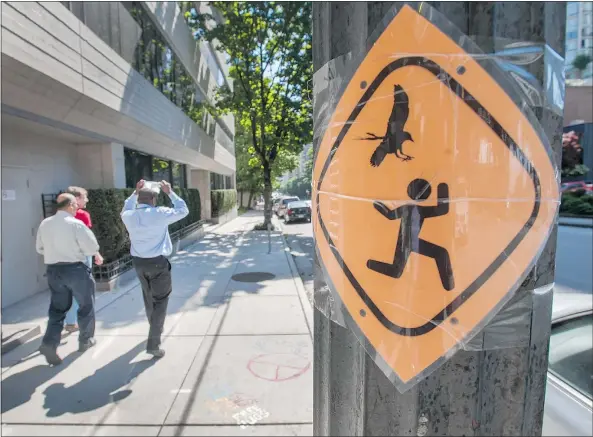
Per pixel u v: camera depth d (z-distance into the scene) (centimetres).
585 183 2148
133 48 838
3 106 479
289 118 1509
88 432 263
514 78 86
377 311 92
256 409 288
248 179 3528
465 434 91
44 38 498
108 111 690
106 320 484
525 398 91
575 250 1040
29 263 601
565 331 232
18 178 586
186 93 1327
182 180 1512
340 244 97
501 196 86
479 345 89
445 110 86
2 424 271
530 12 87
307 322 470
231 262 884
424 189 87
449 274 88
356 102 93
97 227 634
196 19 1388
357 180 93
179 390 315
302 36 1361
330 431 103
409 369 90
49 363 358
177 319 484
